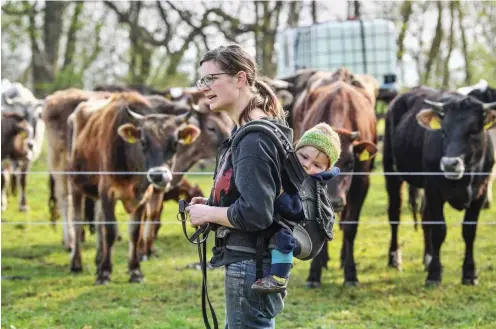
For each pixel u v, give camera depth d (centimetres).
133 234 885
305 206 354
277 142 348
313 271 843
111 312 734
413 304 755
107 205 876
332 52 1997
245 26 2886
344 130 830
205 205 355
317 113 891
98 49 3012
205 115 1164
